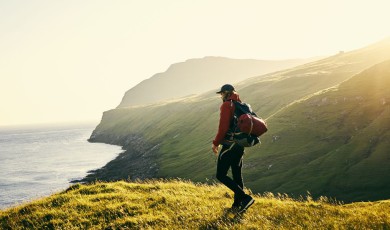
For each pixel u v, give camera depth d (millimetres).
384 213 9734
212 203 10922
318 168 88500
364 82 123375
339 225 8352
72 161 166000
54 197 12391
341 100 117812
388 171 79062
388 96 109000
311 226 8289
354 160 87375
